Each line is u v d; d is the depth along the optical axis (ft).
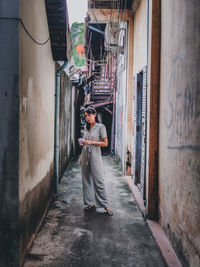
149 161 13.56
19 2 8.82
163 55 12.62
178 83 9.96
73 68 32.81
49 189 16.33
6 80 8.92
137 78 20.29
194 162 8.16
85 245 11.32
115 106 36.42
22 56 9.37
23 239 9.86
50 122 16.65
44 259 10.13
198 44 7.88
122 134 27.22
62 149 22.82
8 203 9.04
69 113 28.78
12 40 8.84
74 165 29.17
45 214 14.66
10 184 9.04
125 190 19.93
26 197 10.21
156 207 13.64
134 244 11.46
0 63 8.89
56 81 18.83
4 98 8.94
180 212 9.56
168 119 11.45
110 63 44.91
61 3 14.21
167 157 11.55
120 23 30.30
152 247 11.21
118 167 28.53
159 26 13.37
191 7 8.50
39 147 12.82
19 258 9.32
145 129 15.90
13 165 9.00
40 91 13.01
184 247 9.07
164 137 12.16
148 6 14.71
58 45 16.37
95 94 40.29
